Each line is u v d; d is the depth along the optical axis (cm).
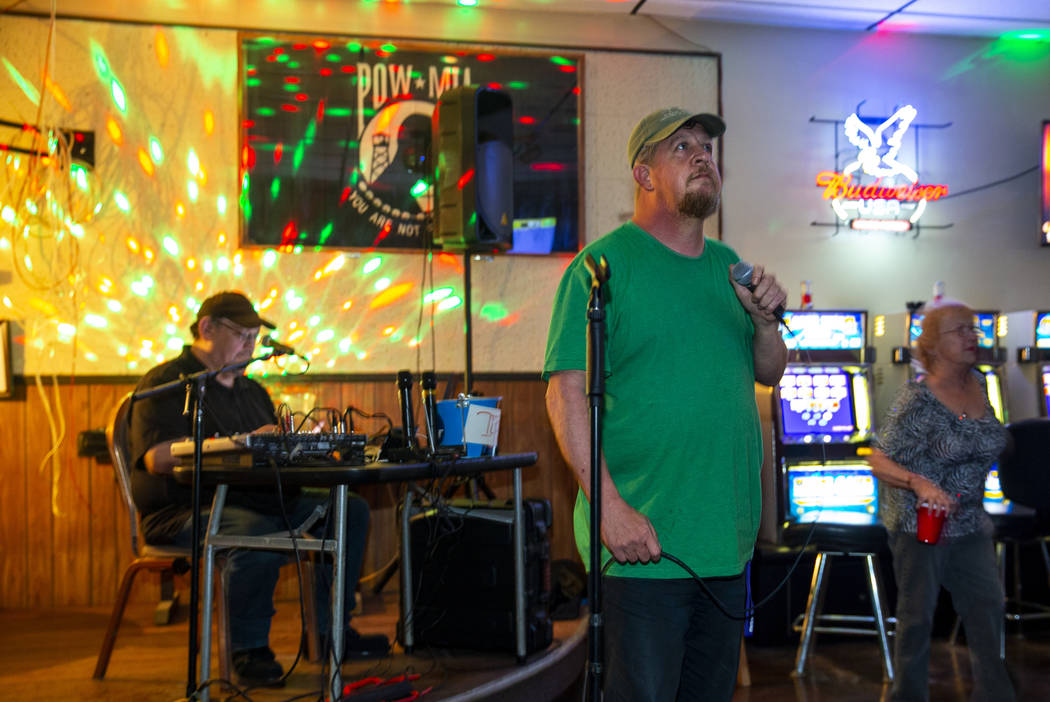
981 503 307
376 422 497
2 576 462
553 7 529
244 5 497
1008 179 589
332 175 500
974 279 582
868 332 543
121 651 369
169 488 316
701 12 542
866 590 470
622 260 199
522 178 522
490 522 333
